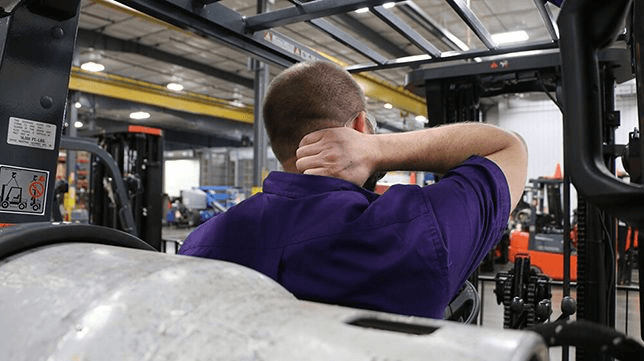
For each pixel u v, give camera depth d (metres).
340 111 0.96
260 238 0.90
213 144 26.33
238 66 15.21
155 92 15.80
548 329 0.48
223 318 0.41
